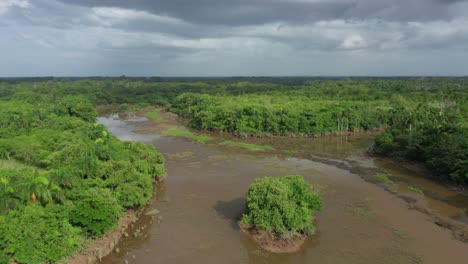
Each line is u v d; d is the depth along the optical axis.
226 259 38.91
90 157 52.06
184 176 67.81
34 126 93.19
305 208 43.19
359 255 39.66
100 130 83.75
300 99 166.12
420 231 45.56
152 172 61.75
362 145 102.50
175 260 38.62
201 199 55.88
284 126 115.31
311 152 92.62
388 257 39.25
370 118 127.31
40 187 39.62
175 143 99.69
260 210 43.34
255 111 117.81
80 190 44.62
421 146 75.81
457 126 79.50
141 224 47.09
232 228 45.94
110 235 42.44
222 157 84.19
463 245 42.03
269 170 73.31
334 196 57.75
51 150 67.44
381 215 50.41
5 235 33.25
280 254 39.78
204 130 124.50
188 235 44.16
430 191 61.19
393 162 80.81
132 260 38.50
